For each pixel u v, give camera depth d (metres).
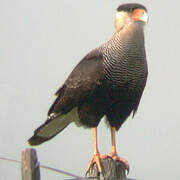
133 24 10.81
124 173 9.30
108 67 10.74
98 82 10.74
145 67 10.96
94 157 9.60
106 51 10.87
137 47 10.79
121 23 11.01
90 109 10.89
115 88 10.77
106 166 9.30
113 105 10.91
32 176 7.07
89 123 10.94
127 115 11.13
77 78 10.90
